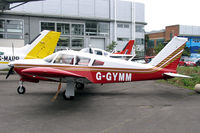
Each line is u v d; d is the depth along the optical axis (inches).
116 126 164.6
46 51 466.0
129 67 291.9
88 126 164.2
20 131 151.9
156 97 281.1
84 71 276.2
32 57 451.8
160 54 300.8
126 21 1748.3
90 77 278.4
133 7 1764.3
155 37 2452.0
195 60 1169.4
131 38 1781.5
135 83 426.0
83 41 1609.3
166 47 302.2
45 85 382.0
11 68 304.7
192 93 309.0
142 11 1825.8
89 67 279.3
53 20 1508.4
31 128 158.6
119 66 289.0
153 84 409.1
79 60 277.7
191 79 406.0
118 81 290.4
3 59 426.9
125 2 1742.1
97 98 275.4
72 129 157.2
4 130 153.6
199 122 173.5
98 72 281.9
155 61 300.0
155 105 235.1
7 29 1373.0
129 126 164.4
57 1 1517.0
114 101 257.1
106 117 189.3
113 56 674.2
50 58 279.3
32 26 1446.9
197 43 2102.6
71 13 1571.1
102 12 1676.9
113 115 195.9
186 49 1898.4
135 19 1798.7
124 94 305.0
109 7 1694.1
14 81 431.2
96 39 1674.5
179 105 233.8
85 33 1617.9
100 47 1696.6
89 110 214.1
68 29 1560.0
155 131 153.2
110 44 1654.8
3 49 435.2
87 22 1626.5
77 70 273.9
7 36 1376.7
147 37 2434.8
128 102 251.6
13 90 324.8
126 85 400.2
